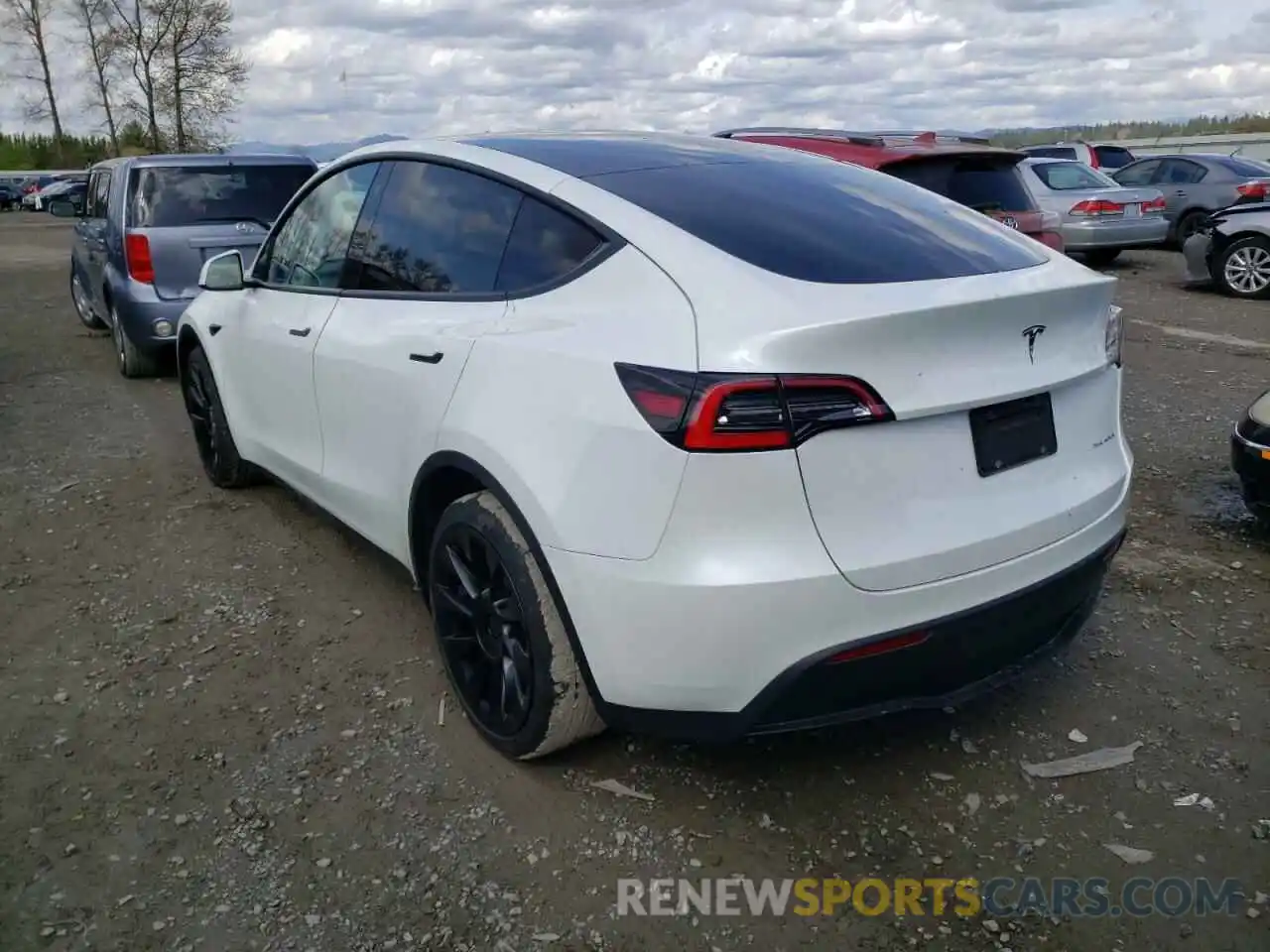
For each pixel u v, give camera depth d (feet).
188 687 11.68
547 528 8.71
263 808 9.53
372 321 11.75
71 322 39.37
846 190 10.85
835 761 10.17
